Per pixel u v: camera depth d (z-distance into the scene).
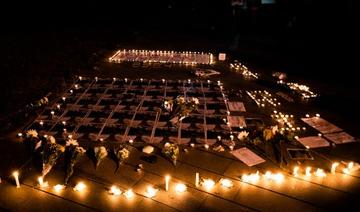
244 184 7.61
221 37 20.39
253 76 14.16
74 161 8.01
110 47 17.80
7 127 9.56
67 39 19.03
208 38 20.17
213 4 24.25
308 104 11.70
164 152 8.45
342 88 13.20
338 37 18.95
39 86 12.48
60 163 8.12
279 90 12.81
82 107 10.91
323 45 18.45
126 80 13.10
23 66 14.53
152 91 12.31
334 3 19.86
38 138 8.98
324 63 16.03
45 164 7.85
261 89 12.87
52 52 16.59
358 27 18.67
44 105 10.96
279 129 9.67
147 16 24.72
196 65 15.29
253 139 9.12
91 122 9.98
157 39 19.75
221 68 15.03
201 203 7.01
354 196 7.36
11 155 8.41
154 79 13.48
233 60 16.20
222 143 9.10
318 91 12.86
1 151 8.55
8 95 11.66
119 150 8.29
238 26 22.27
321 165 8.38
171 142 9.09
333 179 7.89
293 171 8.12
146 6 25.92
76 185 7.37
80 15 24.22
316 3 20.80
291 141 9.27
